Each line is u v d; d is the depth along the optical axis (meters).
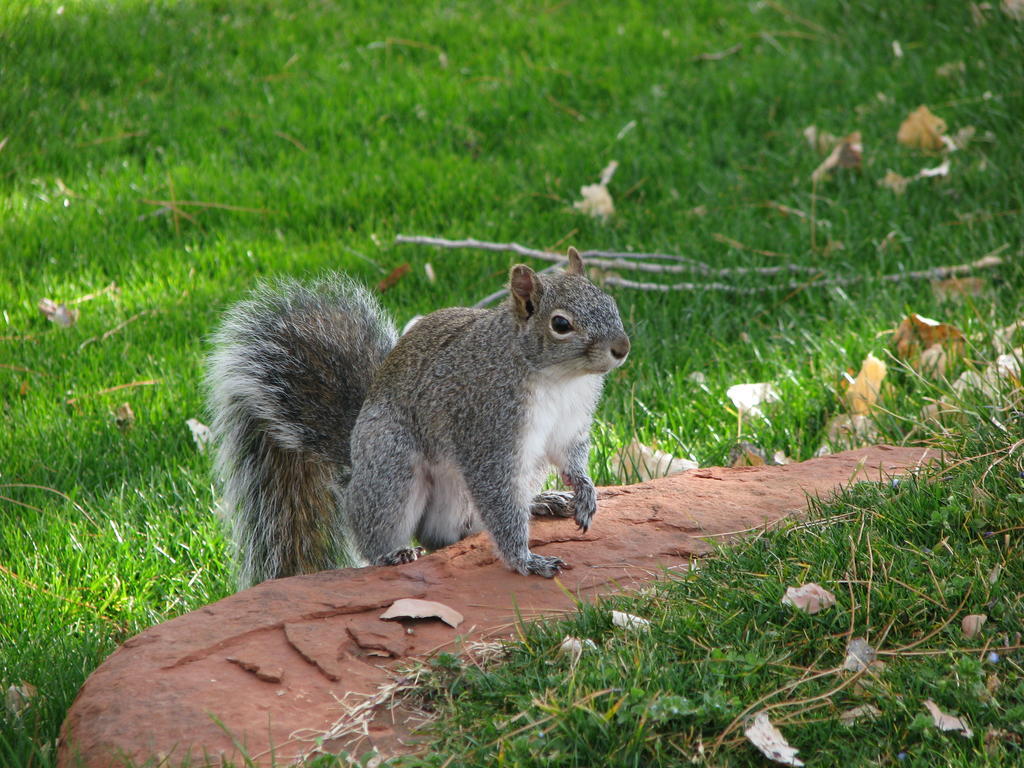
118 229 13.66
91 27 17.94
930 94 14.93
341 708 5.17
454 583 6.36
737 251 12.12
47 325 11.93
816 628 5.44
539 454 6.81
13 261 12.90
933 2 17.41
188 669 5.44
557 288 6.66
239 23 18.62
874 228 12.14
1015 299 10.36
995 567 5.64
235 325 8.48
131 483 9.52
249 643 5.68
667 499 7.10
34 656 7.07
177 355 11.20
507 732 4.86
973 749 4.75
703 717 4.85
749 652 5.24
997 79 14.66
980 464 6.51
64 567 8.55
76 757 4.92
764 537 6.27
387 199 14.06
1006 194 12.30
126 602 8.23
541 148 14.96
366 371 8.31
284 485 8.43
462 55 17.64
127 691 5.26
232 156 15.12
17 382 10.87
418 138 15.54
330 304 8.66
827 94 15.57
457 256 12.59
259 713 5.12
